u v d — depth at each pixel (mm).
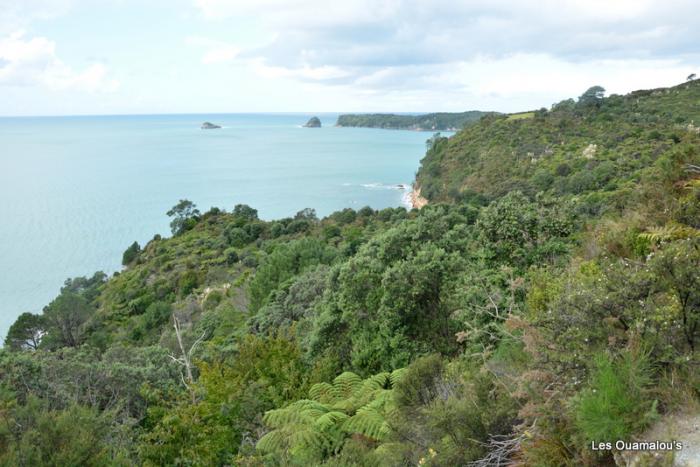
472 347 7473
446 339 10141
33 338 37375
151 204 125125
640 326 3551
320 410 8352
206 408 8789
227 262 52656
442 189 88062
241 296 31875
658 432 3082
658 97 104438
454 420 4414
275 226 64312
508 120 102812
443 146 108250
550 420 3496
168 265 54969
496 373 5102
